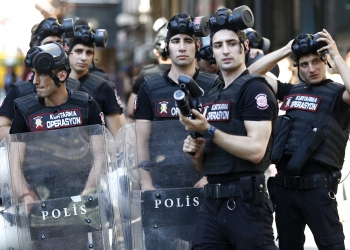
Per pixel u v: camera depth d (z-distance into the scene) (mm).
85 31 6914
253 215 4824
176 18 5836
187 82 4547
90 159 5188
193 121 4617
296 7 14727
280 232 6043
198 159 5070
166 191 5379
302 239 6051
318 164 5828
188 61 5855
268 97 4824
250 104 4820
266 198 4973
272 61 6066
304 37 5895
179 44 5832
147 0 30797
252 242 4809
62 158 5184
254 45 7289
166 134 5391
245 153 4719
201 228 4980
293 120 5957
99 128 5184
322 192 5801
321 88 5980
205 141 4930
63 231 5184
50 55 5352
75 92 5656
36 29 6914
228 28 4961
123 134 5348
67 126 5551
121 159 5340
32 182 5188
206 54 6535
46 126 5535
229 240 4895
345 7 12508
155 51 8062
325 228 5801
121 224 5320
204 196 5105
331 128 5848
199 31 5684
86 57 6918
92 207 5188
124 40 30844
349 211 6328
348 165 6344
